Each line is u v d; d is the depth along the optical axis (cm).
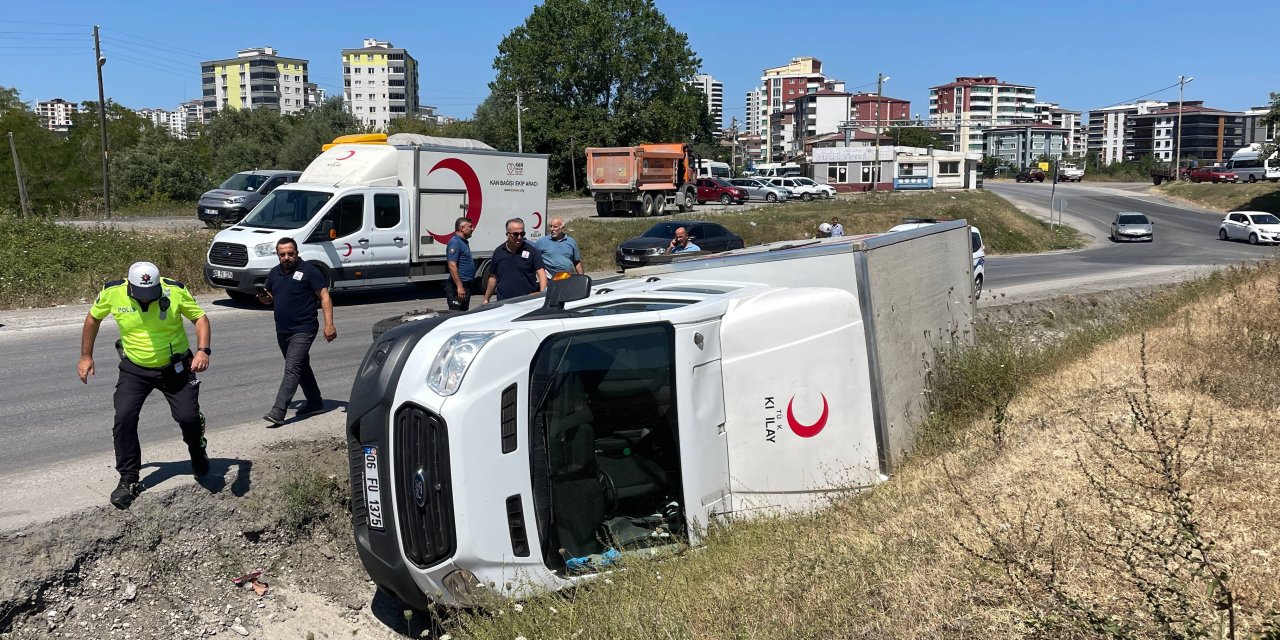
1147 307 1324
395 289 2008
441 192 1834
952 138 18438
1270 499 505
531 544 531
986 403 834
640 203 4556
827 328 655
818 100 17125
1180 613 389
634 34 7425
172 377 652
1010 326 1188
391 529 535
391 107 18650
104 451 771
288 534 688
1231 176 7469
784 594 474
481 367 518
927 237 838
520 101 6706
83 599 578
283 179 3108
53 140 5025
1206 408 707
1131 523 482
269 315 1578
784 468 637
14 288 1697
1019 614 413
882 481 675
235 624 600
